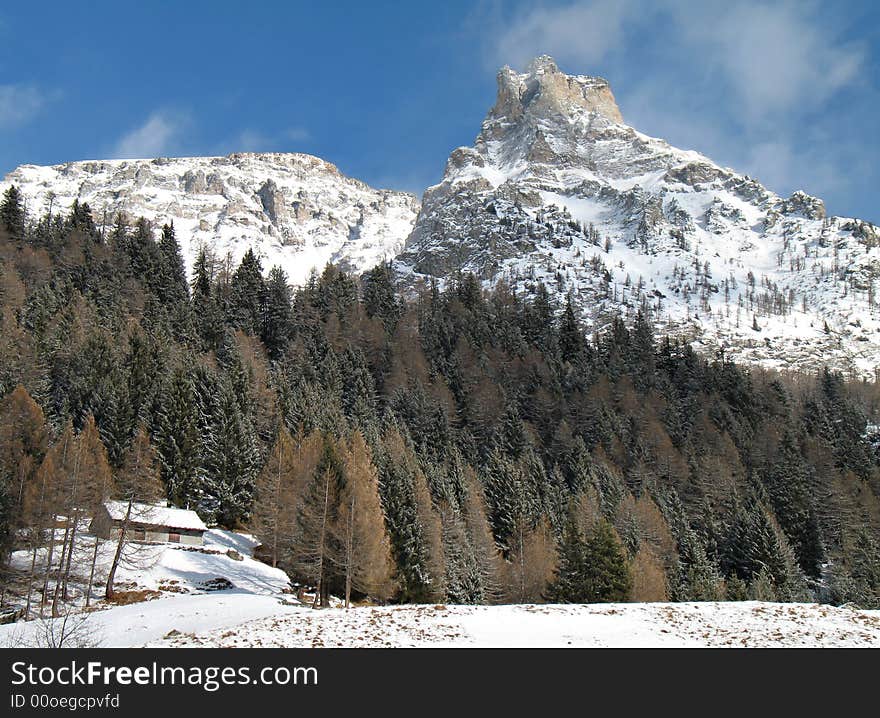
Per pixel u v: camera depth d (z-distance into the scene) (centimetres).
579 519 7756
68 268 13362
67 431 5809
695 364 16212
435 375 13150
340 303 15825
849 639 3231
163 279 14475
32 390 8369
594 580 5588
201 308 13512
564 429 11606
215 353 11956
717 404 14100
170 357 10125
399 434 9369
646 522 8194
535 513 8225
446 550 6606
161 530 6594
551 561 6556
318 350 13075
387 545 5256
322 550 5094
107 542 6134
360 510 5106
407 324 16200
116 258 14225
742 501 10200
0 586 4988
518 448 11038
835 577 8444
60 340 9788
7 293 10950
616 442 11669
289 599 5516
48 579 5112
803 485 10375
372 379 12338
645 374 15125
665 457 11375
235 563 6500
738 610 3734
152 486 5719
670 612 3656
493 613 3572
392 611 3566
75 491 5134
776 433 12800
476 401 12394
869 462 12206
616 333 17712
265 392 10012
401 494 6025
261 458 8338
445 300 19038
